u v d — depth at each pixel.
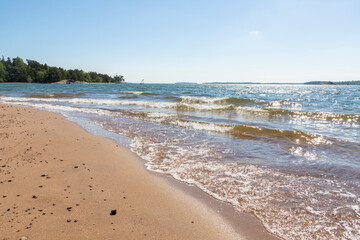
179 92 41.59
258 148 7.16
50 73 146.12
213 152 6.75
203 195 4.17
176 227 3.19
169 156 6.40
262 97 32.81
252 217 3.48
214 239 2.96
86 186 4.32
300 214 3.54
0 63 138.00
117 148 7.12
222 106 17.19
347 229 3.15
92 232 2.95
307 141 7.91
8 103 20.81
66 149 6.62
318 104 22.28
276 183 4.65
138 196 4.08
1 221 3.05
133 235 2.94
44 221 3.12
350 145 7.37
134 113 14.41
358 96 36.31
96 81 182.50
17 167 5.01
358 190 4.30
